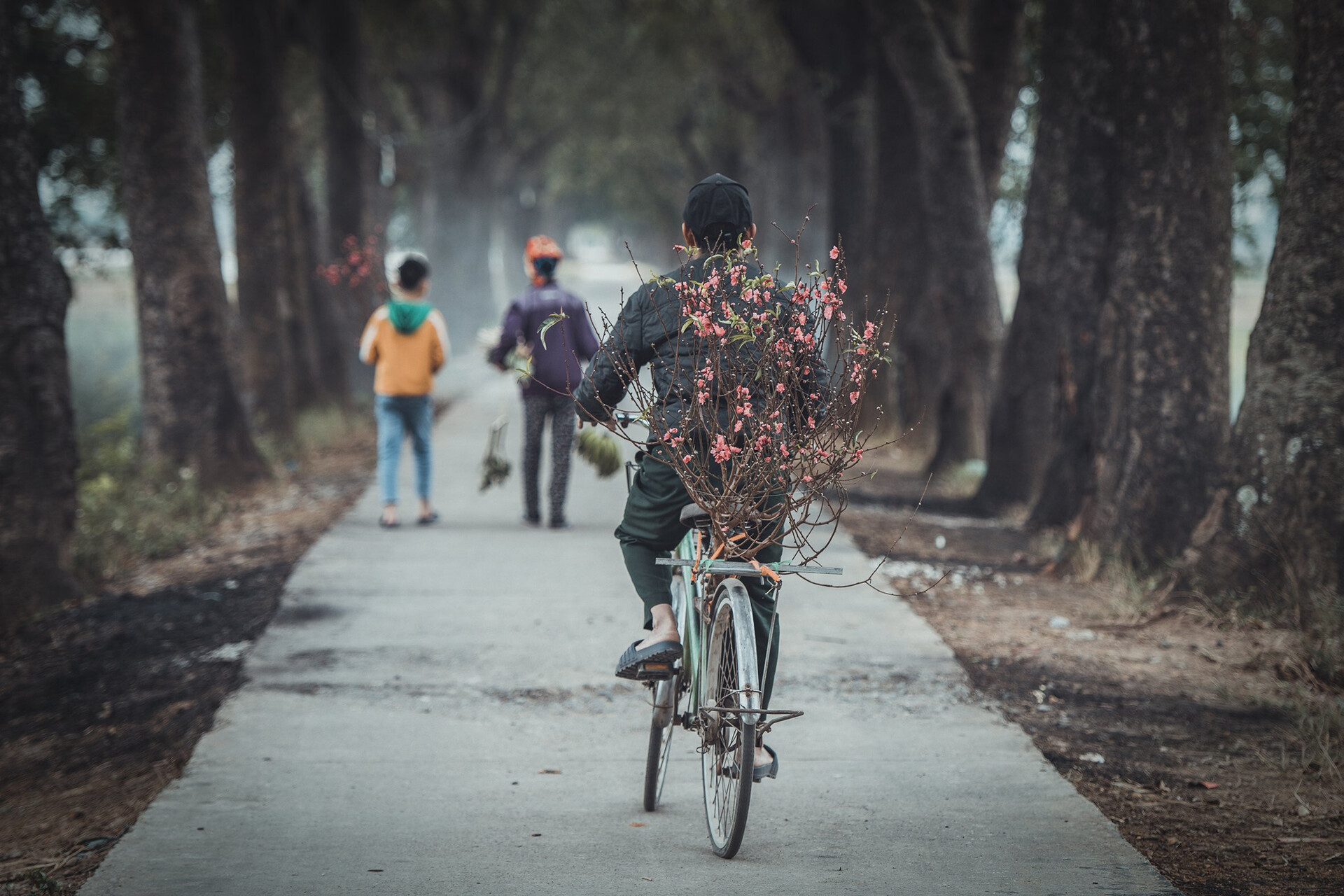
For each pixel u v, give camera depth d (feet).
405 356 44.14
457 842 19.27
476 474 57.00
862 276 70.44
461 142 141.49
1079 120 41.96
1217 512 33.58
